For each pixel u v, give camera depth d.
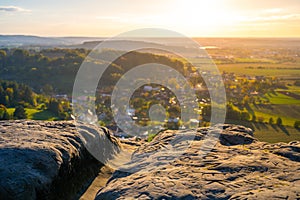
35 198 5.35
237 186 4.81
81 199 6.31
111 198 5.12
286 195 4.34
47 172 5.77
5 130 7.31
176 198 4.64
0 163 5.46
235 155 6.42
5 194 5.05
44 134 7.19
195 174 5.42
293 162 5.87
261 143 7.47
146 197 4.77
